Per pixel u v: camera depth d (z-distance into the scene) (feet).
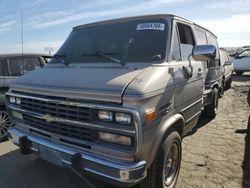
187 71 13.51
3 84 19.08
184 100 13.33
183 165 15.21
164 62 11.92
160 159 11.11
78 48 14.39
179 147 12.76
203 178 13.85
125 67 11.59
